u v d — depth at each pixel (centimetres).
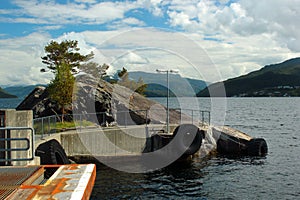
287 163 2052
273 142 2939
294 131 3778
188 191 1476
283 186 1548
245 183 1600
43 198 530
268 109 8194
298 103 11506
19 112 1115
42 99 2855
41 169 719
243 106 9606
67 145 1989
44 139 1709
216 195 1420
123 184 1588
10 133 1055
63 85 2514
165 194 1437
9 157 1035
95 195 1424
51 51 3209
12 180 630
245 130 3894
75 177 648
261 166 1967
